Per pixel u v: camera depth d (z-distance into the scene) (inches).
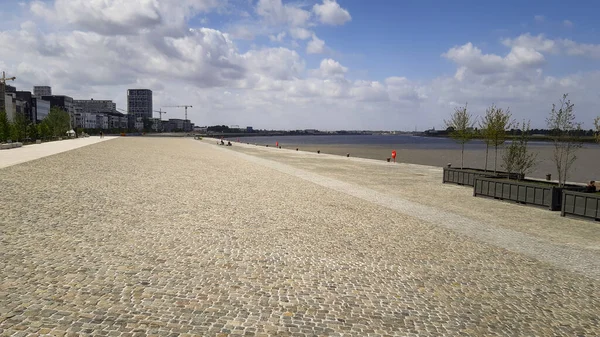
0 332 207.2
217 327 230.5
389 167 1429.6
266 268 332.2
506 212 641.0
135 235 404.2
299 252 380.2
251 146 3216.0
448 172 993.5
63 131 3841.0
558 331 251.1
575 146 836.0
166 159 1439.5
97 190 658.2
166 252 355.9
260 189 783.1
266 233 443.2
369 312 263.1
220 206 585.6
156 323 229.3
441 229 506.0
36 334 207.9
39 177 761.0
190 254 354.6
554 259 398.3
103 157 1348.4
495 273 350.6
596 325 260.8
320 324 242.8
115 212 502.9
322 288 297.6
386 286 308.7
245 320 241.3
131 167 1069.1
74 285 271.9
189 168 1141.7
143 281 287.4
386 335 235.0
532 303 291.4
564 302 295.3
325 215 558.9
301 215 550.6
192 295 270.4
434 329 245.6
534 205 692.7
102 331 215.9
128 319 231.5
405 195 782.5
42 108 6471.5
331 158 1882.4
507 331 248.2
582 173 1792.6
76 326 219.0
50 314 229.9
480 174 906.1
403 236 461.4
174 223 464.4
